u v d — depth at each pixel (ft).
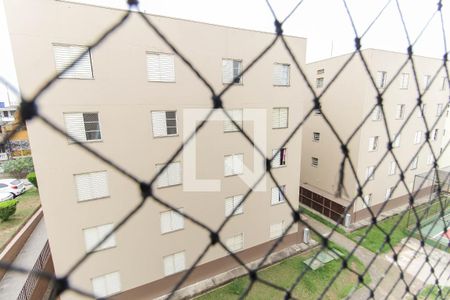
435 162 6.57
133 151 16.48
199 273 21.03
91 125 15.20
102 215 16.33
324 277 21.54
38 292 18.26
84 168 15.31
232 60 18.65
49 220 15.05
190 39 16.79
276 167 22.82
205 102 18.06
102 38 2.43
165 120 17.26
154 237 18.40
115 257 17.29
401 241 26.58
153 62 16.08
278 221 24.13
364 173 29.32
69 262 15.96
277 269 22.70
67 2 13.20
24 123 2.23
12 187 35.60
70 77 14.05
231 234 21.79
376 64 26.63
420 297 18.72
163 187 18.02
